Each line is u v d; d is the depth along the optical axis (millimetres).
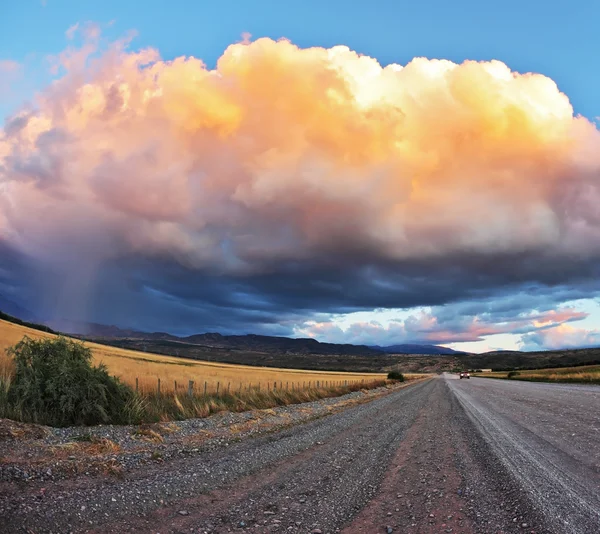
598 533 4566
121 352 69500
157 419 14031
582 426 12117
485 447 9688
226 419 15531
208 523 5219
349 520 5375
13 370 14164
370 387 43781
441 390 36500
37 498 5695
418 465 8352
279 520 5355
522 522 4941
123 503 5789
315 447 10414
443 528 4980
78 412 12195
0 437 8969
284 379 48094
